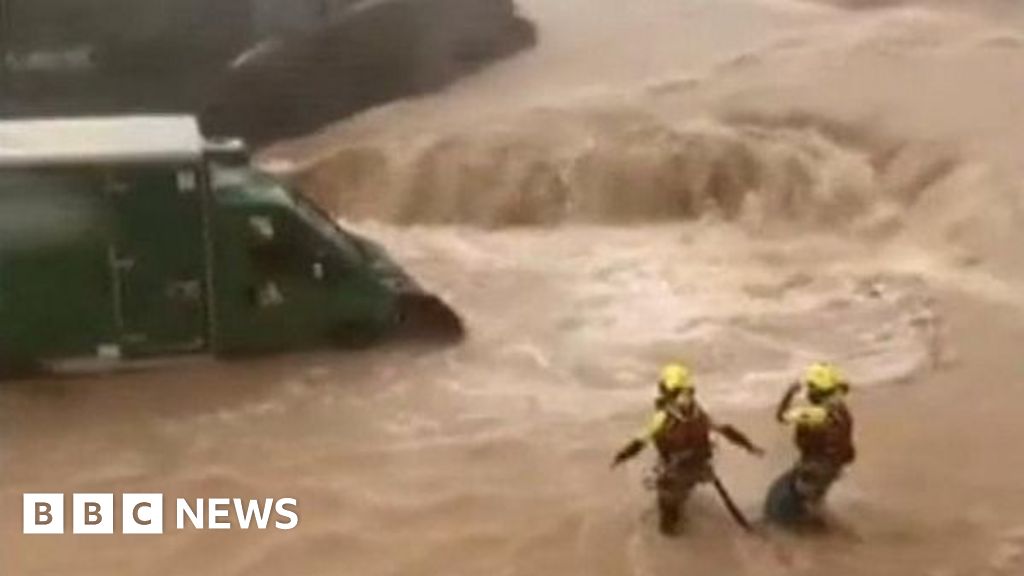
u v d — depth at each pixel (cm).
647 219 3581
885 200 3472
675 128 3641
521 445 2700
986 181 3397
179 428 2730
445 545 2517
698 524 2547
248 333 2858
